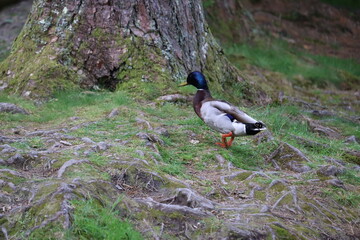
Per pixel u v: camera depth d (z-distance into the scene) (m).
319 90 23.75
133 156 9.34
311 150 12.05
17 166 8.78
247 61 24.52
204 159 10.34
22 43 15.32
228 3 27.42
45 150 9.53
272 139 11.53
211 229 7.54
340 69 27.00
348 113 19.59
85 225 7.01
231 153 10.77
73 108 13.13
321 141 12.66
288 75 24.30
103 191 8.04
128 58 14.79
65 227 6.93
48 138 10.22
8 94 14.31
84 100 13.59
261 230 7.66
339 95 23.33
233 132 10.49
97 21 14.98
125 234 7.09
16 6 27.41
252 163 10.66
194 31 15.99
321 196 9.33
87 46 14.82
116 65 14.77
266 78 23.36
